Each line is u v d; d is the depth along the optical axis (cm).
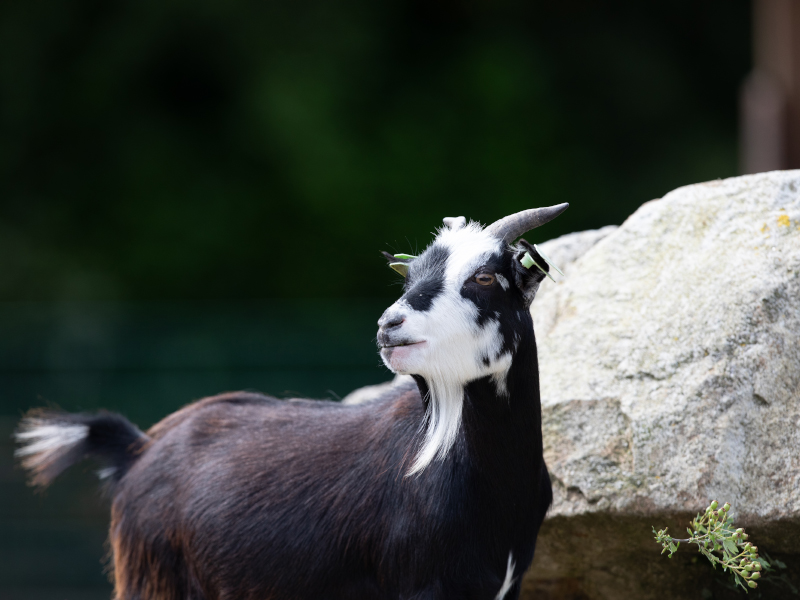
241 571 1332
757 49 3981
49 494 3288
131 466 1574
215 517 1355
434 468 1214
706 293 1505
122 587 1487
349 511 1277
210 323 3409
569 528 1510
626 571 1570
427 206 5666
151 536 1434
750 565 1208
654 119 6378
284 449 1368
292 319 3425
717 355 1441
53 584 3247
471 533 1204
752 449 1381
